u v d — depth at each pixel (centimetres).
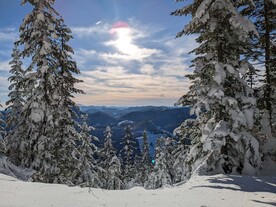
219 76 1193
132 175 5241
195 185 930
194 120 1452
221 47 1316
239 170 1236
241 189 846
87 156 2461
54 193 721
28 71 1917
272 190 838
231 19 1188
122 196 730
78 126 2016
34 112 1800
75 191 758
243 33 1253
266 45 1541
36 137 1811
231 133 1198
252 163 1224
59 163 1741
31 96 1888
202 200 696
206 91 1278
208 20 1298
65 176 1758
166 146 3148
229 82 1280
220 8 1197
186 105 1459
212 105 1277
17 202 605
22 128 1894
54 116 1856
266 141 1424
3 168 1509
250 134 1257
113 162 3064
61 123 1895
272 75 1554
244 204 661
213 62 1265
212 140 1183
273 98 1502
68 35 2050
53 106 1892
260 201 695
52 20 1942
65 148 1816
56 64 1944
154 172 3105
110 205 621
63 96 1944
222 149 1267
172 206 629
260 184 921
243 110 1234
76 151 1923
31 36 1836
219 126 1204
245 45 1369
